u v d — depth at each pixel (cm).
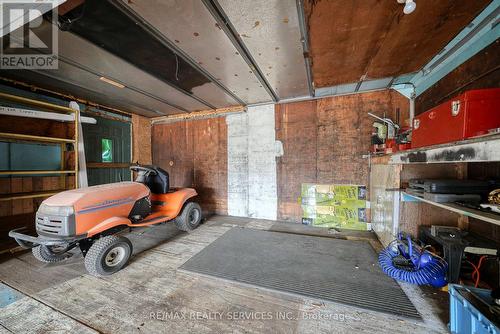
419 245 179
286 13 149
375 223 270
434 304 145
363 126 304
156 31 168
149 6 141
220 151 401
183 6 141
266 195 365
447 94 209
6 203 256
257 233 293
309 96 326
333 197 321
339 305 147
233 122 388
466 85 183
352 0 136
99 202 196
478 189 140
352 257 217
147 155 452
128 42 183
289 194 349
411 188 180
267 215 365
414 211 190
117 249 197
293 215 347
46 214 180
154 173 300
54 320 135
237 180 387
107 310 144
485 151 87
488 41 159
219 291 165
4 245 240
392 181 202
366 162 303
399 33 171
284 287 167
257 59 213
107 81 264
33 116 259
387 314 137
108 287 170
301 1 137
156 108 390
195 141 423
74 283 176
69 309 145
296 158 344
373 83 277
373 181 280
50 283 175
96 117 356
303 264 204
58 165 303
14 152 263
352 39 180
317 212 331
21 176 270
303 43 185
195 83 273
